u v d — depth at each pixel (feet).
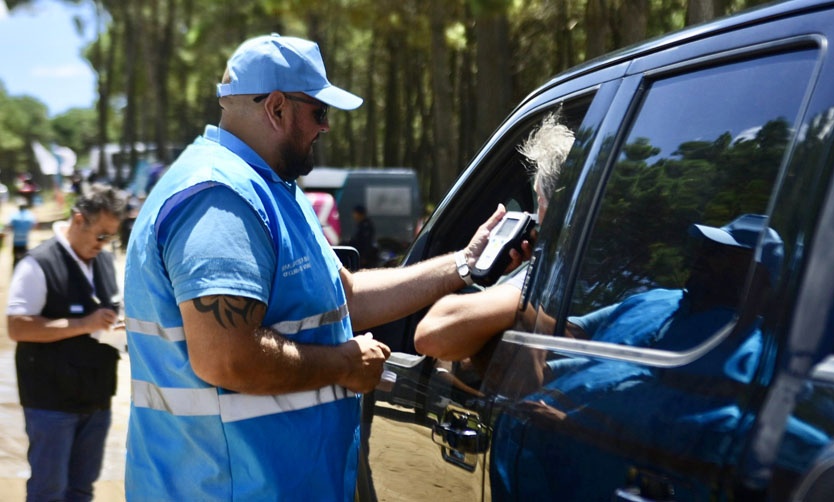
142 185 86.99
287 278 7.04
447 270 8.96
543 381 6.34
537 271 7.00
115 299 14.67
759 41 5.63
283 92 7.28
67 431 14.43
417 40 67.15
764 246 4.97
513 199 9.94
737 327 4.97
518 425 6.46
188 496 7.00
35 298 13.93
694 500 4.80
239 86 7.30
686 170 5.98
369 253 50.88
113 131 257.34
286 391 6.97
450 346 7.32
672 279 5.79
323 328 7.33
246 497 6.95
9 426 22.68
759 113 5.52
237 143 7.32
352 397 7.65
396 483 8.55
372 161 148.36
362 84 159.74
